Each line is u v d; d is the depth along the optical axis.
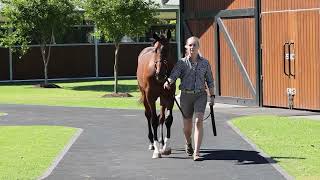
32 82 41.38
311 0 20.22
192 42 12.34
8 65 41.91
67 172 11.38
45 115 21.28
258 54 22.31
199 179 10.66
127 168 11.73
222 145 14.12
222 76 24.17
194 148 13.12
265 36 22.06
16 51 39.94
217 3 24.17
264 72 22.20
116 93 29.92
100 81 41.22
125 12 29.78
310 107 20.48
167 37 12.58
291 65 21.08
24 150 13.90
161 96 13.01
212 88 12.52
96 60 44.03
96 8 29.77
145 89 13.12
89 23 43.56
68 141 15.15
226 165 11.84
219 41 24.19
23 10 34.97
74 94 31.47
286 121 17.98
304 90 20.69
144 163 12.22
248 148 13.66
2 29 39.75
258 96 22.41
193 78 12.36
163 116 13.49
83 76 43.88
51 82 41.25
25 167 11.89
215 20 24.27
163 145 13.75
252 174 10.98
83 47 43.78
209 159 12.47
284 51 21.31
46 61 36.91
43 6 35.03
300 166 11.58
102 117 20.25
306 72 20.56
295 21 20.86
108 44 44.31
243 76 23.08
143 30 30.64
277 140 14.66
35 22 35.28
